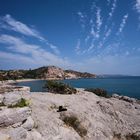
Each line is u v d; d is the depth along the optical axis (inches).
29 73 7081.7
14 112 379.6
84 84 4379.9
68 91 1072.2
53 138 413.4
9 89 840.9
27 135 373.7
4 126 360.2
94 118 622.8
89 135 518.0
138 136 582.9
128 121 665.6
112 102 803.4
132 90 2859.3
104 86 3742.6
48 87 1148.5
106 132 561.6
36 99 656.4
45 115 508.1
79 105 716.7
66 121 521.7
